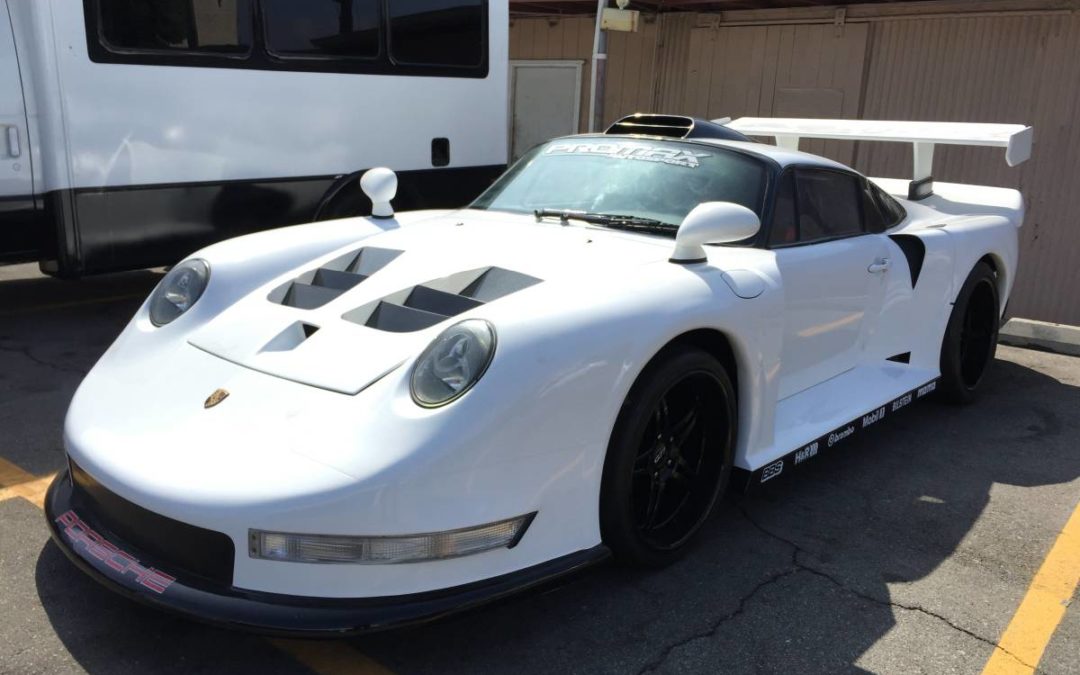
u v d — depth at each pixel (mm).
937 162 9195
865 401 3676
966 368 4809
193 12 5129
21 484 3305
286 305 2902
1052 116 8430
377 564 2123
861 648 2541
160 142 5105
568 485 2375
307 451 2176
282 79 5562
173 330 2873
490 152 6914
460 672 2344
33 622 2453
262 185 5578
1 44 4602
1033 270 8805
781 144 5113
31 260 4914
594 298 2518
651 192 3486
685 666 2412
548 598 2695
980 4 8656
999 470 3918
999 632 2668
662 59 10836
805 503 3480
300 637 2062
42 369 4652
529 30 11883
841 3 9453
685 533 2875
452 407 2186
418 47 6273
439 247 3164
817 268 3414
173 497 2150
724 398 2861
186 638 2428
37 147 4773
